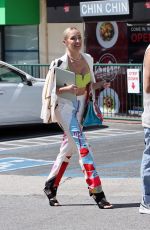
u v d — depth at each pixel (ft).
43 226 24.57
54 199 27.96
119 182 31.86
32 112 51.49
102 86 27.84
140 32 60.90
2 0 67.10
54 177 27.86
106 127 55.98
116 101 59.67
